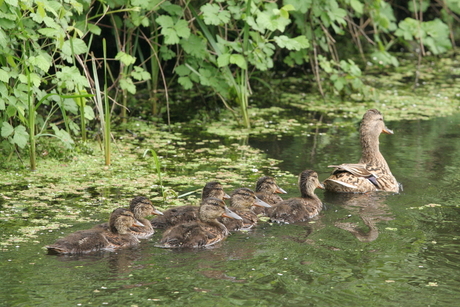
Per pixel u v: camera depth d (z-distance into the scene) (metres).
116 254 8.97
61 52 14.24
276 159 14.07
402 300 7.66
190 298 7.63
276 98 20.20
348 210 11.04
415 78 23.05
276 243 9.46
